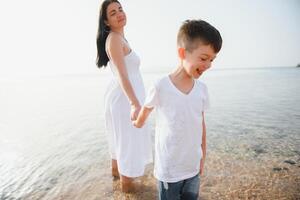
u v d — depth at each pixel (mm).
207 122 5715
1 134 5676
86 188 2738
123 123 2422
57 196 2617
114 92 2445
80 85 26406
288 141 4031
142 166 2506
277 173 2809
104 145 4418
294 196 2305
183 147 1468
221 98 9859
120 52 2244
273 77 22969
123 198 2441
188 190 1591
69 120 7012
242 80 20516
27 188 2898
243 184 2572
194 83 1510
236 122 5602
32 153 4223
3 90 23578
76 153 4066
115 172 2975
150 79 22500
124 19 2379
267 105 7676
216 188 2506
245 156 3395
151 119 6227
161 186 1540
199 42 1316
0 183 3076
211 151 3635
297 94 9984
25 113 8773
